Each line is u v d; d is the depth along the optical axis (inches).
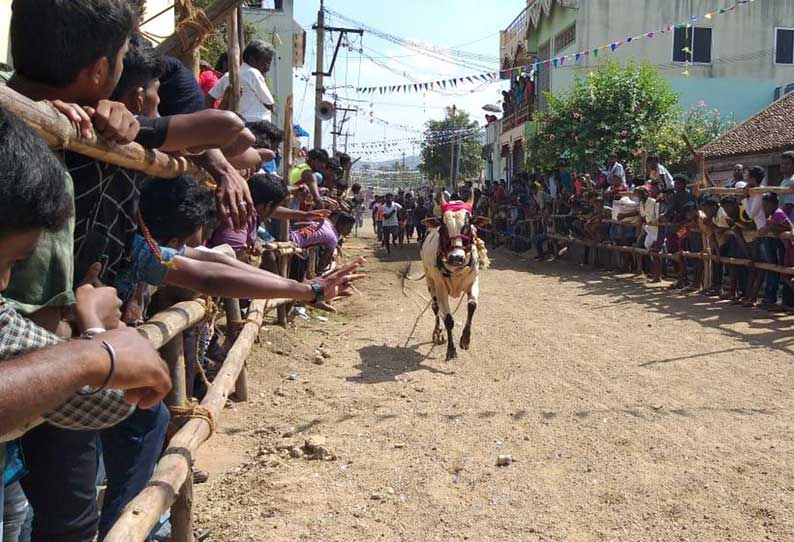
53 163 62.4
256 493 167.6
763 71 894.4
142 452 116.3
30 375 54.8
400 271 649.0
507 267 652.7
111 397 78.5
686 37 856.3
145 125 104.0
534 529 150.3
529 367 276.2
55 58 86.3
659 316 373.1
